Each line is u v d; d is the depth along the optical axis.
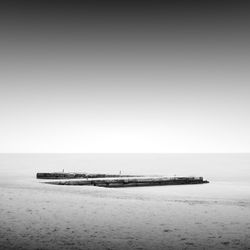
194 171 75.38
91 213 14.24
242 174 64.44
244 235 10.59
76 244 9.36
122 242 9.65
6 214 13.69
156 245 9.37
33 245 9.20
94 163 127.62
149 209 15.45
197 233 10.84
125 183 35.97
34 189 22.92
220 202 18.80
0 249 8.73
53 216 13.45
